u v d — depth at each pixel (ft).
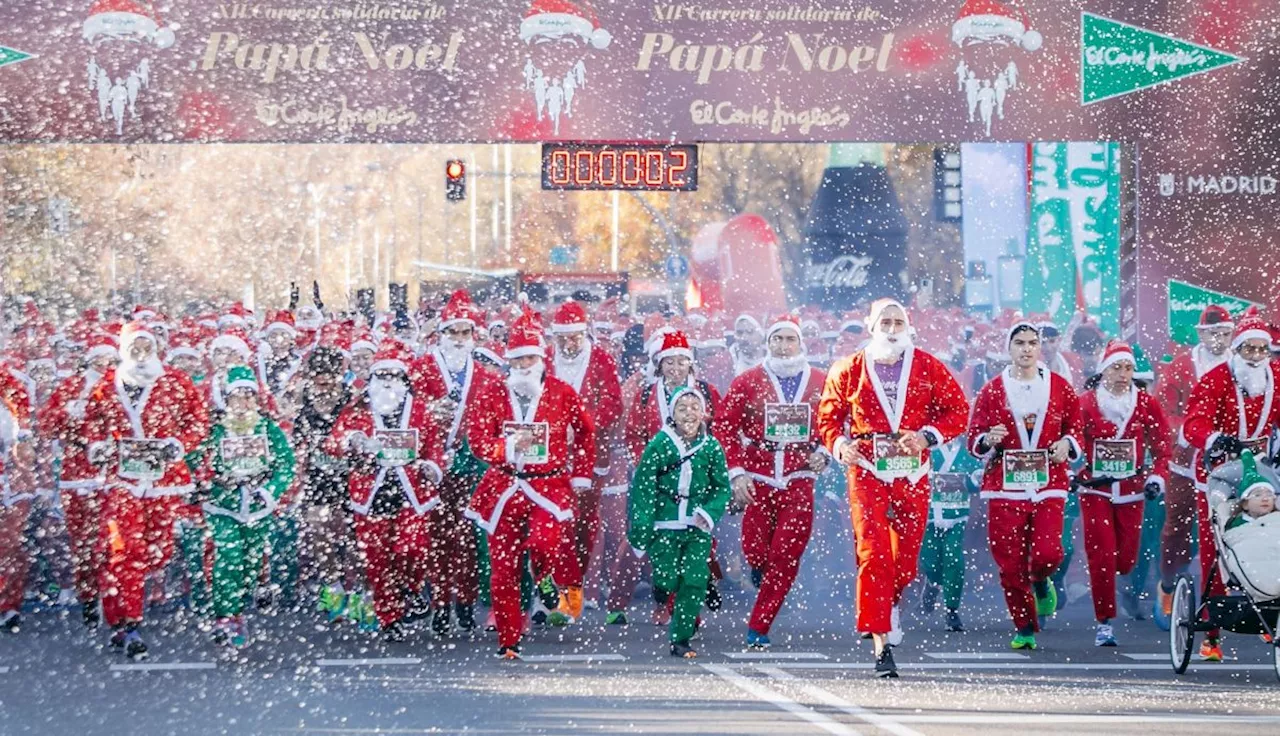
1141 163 115.96
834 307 217.56
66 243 172.04
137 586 67.56
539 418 67.26
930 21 115.65
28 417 79.15
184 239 193.47
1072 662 67.46
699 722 51.01
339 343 82.28
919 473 61.26
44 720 51.24
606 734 48.80
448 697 56.34
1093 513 74.13
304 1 115.24
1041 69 115.65
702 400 68.49
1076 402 71.61
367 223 269.64
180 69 115.24
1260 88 115.44
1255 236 115.65
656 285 230.68
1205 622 62.44
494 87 115.75
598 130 115.96
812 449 72.84
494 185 286.05
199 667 64.13
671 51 115.75
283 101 115.34
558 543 66.95
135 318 95.04
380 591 72.38
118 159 179.11
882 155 218.79
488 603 75.36
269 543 76.23
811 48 115.85
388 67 115.34
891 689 58.80
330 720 51.31
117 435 68.44
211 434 70.49
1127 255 116.67
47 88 114.62
